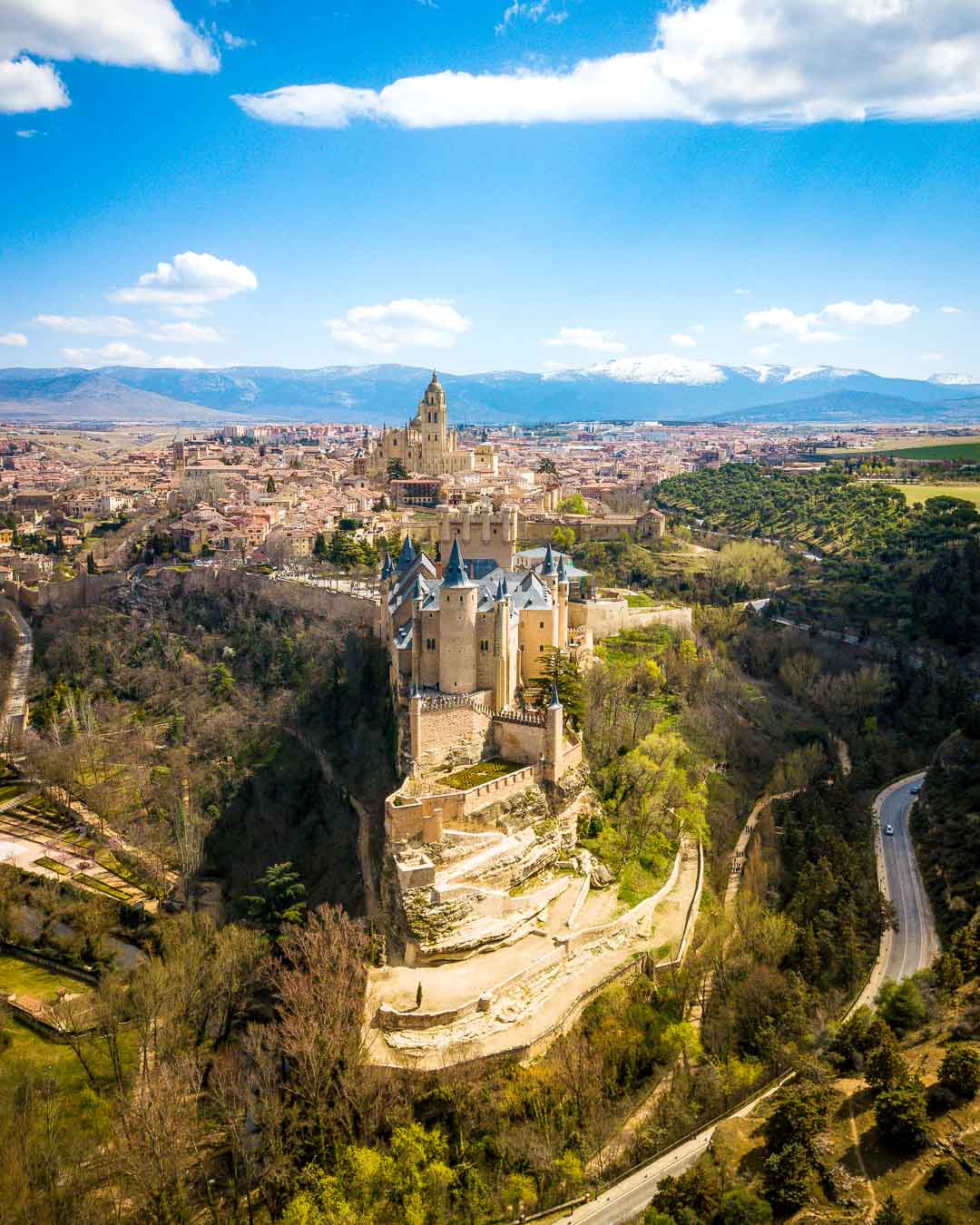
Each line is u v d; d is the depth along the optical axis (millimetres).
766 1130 94062
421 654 150875
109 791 195500
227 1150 103938
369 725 174375
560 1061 103250
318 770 175875
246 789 183000
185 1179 97375
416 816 125500
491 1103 97938
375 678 186500
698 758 178375
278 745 193000
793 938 125000
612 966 119875
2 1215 90438
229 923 145125
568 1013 110500
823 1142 90625
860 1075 101625
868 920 131375
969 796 158875
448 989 111125
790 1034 109438
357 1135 98562
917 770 188750
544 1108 98562
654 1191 92125
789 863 150625
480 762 144875
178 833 171000
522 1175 92500
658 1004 117312
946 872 144500
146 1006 115312
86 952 142875
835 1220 83312
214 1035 122188
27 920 153000
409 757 137875
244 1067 114812
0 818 190250
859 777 184250
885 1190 85688
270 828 168750
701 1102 102312
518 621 158750
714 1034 113625
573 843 142375
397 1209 88062
